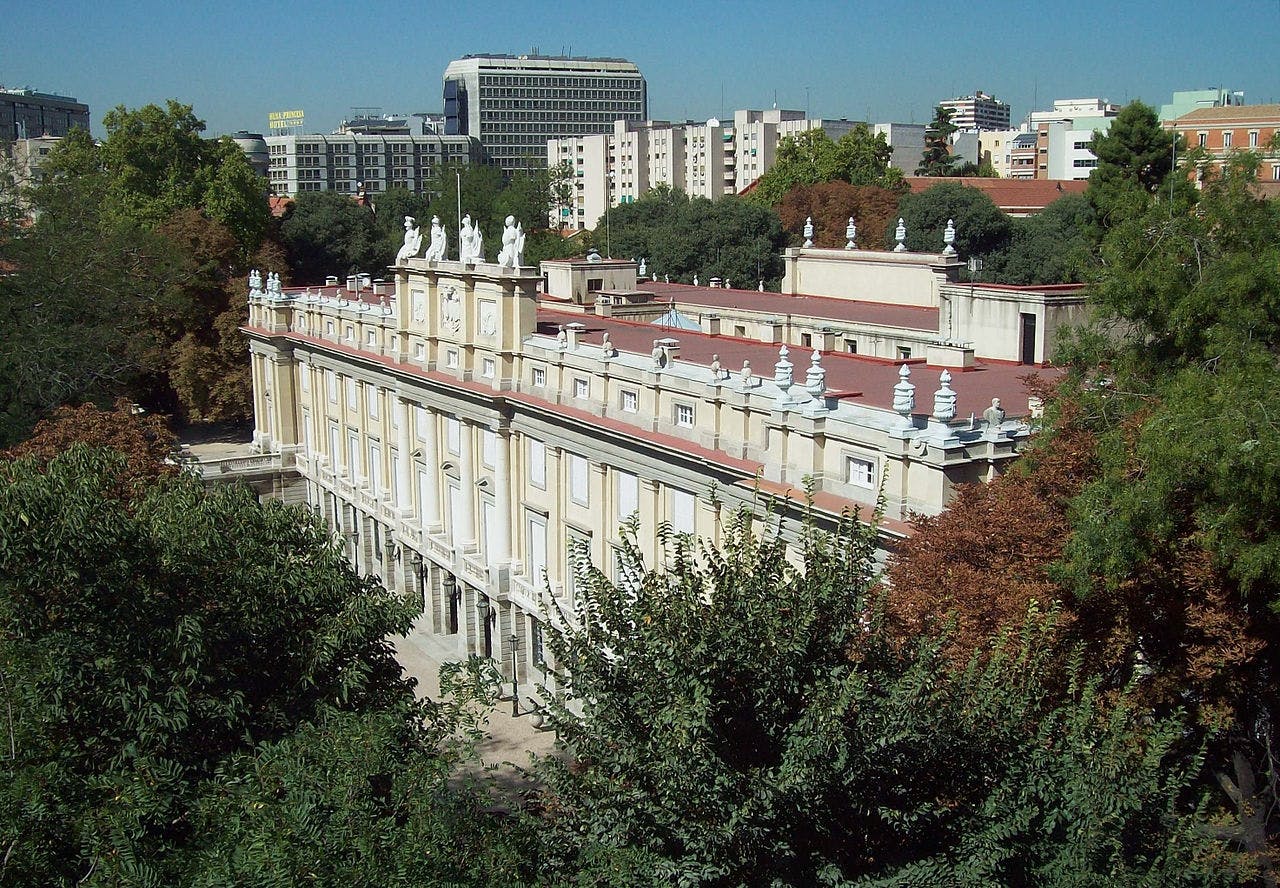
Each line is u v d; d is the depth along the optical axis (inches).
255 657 1202.6
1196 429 1058.7
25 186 3715.6
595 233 6171.3
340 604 1274.6
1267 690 1159.6
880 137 6043.3
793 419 1566.2
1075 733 920.3
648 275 5196.9
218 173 4724.4
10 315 3147.1
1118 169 3627.0
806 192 5315.0
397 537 2785.4
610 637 941.8
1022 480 1226.6
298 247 5684.1
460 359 2428.6
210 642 1118.4
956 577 1156.5
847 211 5152.6
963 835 864.9
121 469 1379.2
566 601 2137.1
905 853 885.2
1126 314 1370.6
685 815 832.3
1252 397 1088.8
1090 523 1073.5
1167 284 1321.4
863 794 854.5
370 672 1259.8
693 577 940.0
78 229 3452.3
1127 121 3592.5
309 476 3371.1
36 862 904.3
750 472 1637.6
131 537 1112.2
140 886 836.6
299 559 1293.1
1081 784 879.1
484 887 874.1
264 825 837.2
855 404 1560.0
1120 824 883.4
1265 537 1080.2
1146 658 1179.9
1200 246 1353.3
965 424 1476.4
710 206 5344.5
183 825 1056.2
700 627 877.8
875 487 1475.1
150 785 957.8
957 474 1389.0
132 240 3577.8
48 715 1006.4
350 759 940.0
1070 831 877.8
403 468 2746.1
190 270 3951.8
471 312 2385.6
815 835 863.1
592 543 2074.3
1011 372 1925.4
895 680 907.4
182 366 3905.0
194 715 1103.0
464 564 2463.1
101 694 1041.5
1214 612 1079.6
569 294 3213.6
